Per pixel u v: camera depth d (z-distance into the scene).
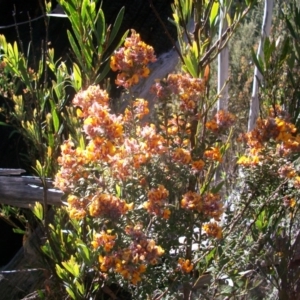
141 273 1.32
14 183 1.91
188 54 1.55
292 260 1.99
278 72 1.83
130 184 1.37
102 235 1.31
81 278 1.65
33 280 2.30
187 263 1.44
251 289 1.94
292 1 2.16
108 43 1.60
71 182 1.40
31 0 2.55
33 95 1.74
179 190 1.44
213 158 1.51
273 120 1.48
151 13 2.54
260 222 1.73
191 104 1.46
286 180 1.56
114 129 1.30
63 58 2.54
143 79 2.45
